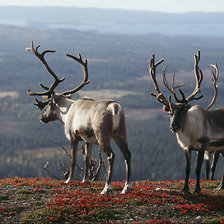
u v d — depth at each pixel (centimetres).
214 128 1706
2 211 1454
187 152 1698
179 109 1620
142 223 1375
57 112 2095
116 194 1645
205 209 1487
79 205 1489
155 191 1731
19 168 18012
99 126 1667
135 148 17112
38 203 1537
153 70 1777
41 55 2119
